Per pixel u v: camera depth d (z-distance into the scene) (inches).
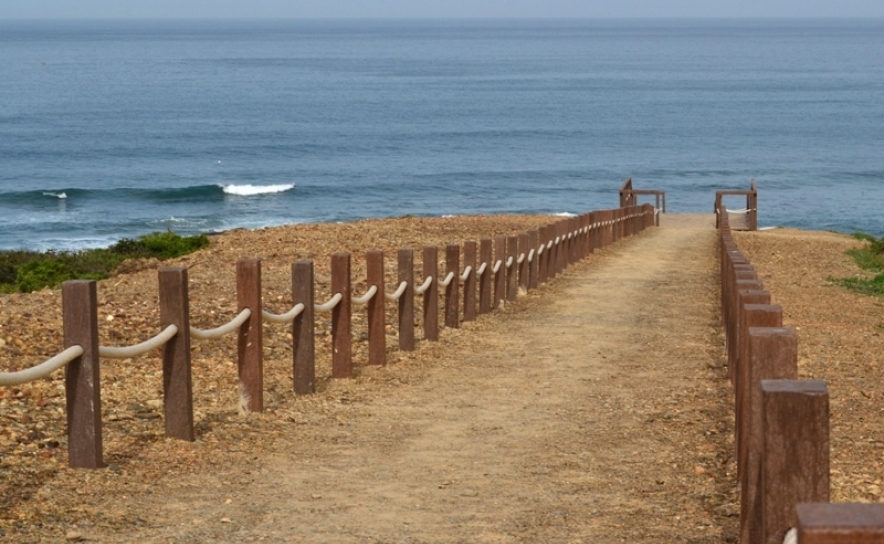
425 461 301.3
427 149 3592.5
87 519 237.5
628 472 288.0
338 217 2346.2
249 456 302.2
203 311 564.4
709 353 493.4
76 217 2229.3
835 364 480.1
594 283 780.0
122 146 3526.1
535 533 233.8
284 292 639.8
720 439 323.6
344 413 364.5
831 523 90.9
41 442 298.7
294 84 6678.2
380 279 457.1
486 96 5757.9
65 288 272.4
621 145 3750.0
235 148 3540.8
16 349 452.8
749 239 1279.5
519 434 335.9
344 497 263.4
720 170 3171.8
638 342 525.0
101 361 442.6
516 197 2696.9
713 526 237.8
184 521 239.6
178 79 7111.2
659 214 1624.0
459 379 431.8
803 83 6934.1
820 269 983.0
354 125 4286.4
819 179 2994.6
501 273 642.2
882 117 4675.2
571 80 7214.6
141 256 994.7
